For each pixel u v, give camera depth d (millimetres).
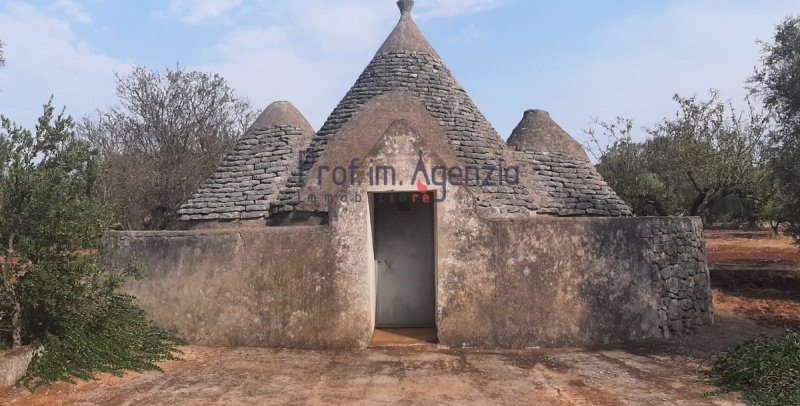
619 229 8820
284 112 12016
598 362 7504
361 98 11664
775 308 11680
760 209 23344
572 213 10922
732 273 14875
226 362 7426
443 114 11367
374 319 9352
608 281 8625
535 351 8086
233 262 8477
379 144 8359
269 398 5949
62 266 6570
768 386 6008
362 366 7246
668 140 20516
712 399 5973
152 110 20922
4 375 6074
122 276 7156
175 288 8562
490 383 6527
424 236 9844
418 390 6250
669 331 8961
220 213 10484
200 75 21859
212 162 20578
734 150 18562
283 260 8391
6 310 6664
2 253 6617
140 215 18859
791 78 13062
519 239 8453
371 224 8953
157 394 6074
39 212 6652
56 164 7043
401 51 12375
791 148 13273
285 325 8273
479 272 8352
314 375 6836
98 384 6418
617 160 22891
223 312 8414
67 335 6906
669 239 9219
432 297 9727
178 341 8164
